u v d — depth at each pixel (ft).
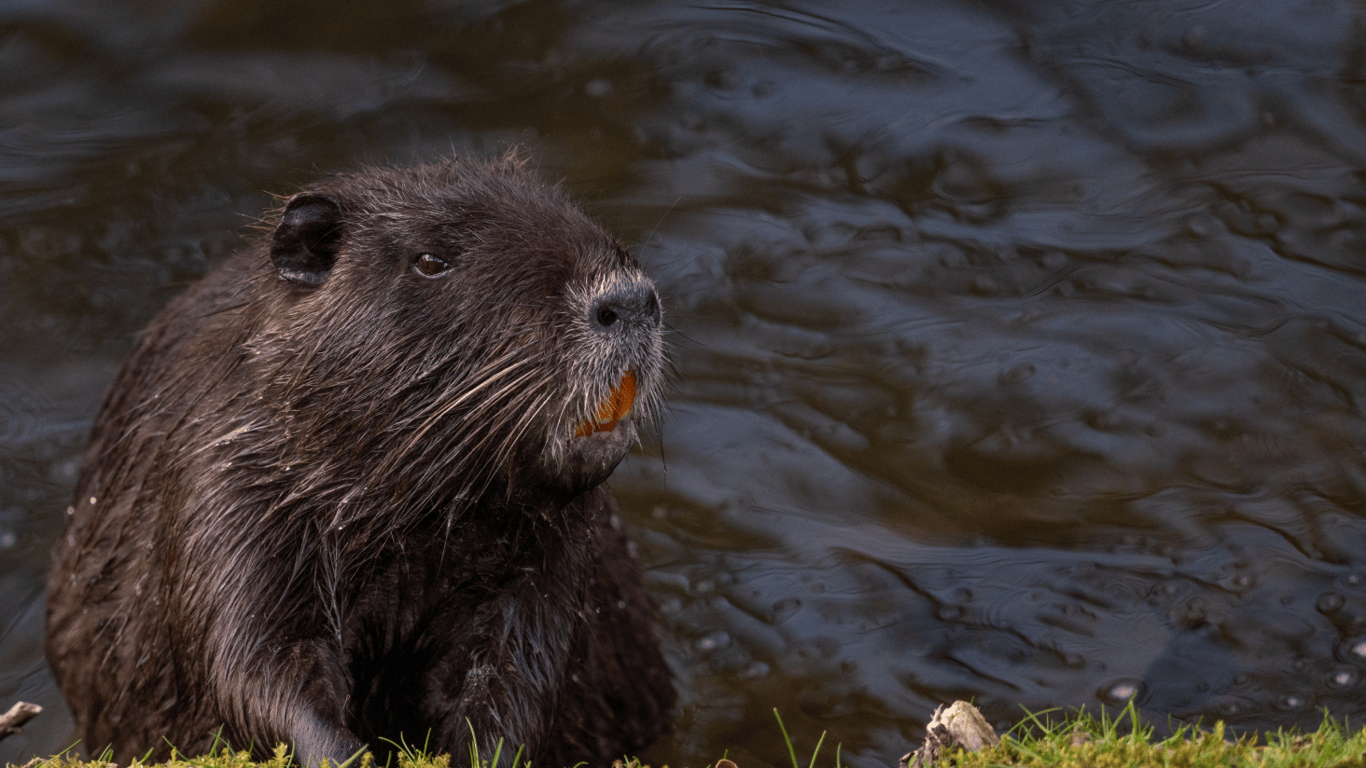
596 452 20.63
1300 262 42.78
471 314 20.92
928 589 34.19
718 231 44.42
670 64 50.80
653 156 47.19
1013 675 31.60
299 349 21.94
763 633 33.19
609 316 20.17
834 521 36.50
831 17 53.01
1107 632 32.65
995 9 53.31
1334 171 45.75
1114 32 51.93
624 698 29.40
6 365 40.68
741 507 36.99
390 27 52.60
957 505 36.73
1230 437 37.91
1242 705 30.14
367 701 23.48
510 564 22.52
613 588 29.30
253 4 53.16
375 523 21.58
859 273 43.34
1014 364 40.37
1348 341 40.29
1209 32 51.67
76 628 28.60
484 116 48.55
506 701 21.90
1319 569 33.91
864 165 46.96
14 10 52.49
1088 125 48.01
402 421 21.22
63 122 48.70
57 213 45.24
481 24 52.75
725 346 41.27
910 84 49.88
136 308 42.42
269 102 49.42
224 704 21.16
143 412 27.58
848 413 39.34
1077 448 38.01
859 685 31.60
